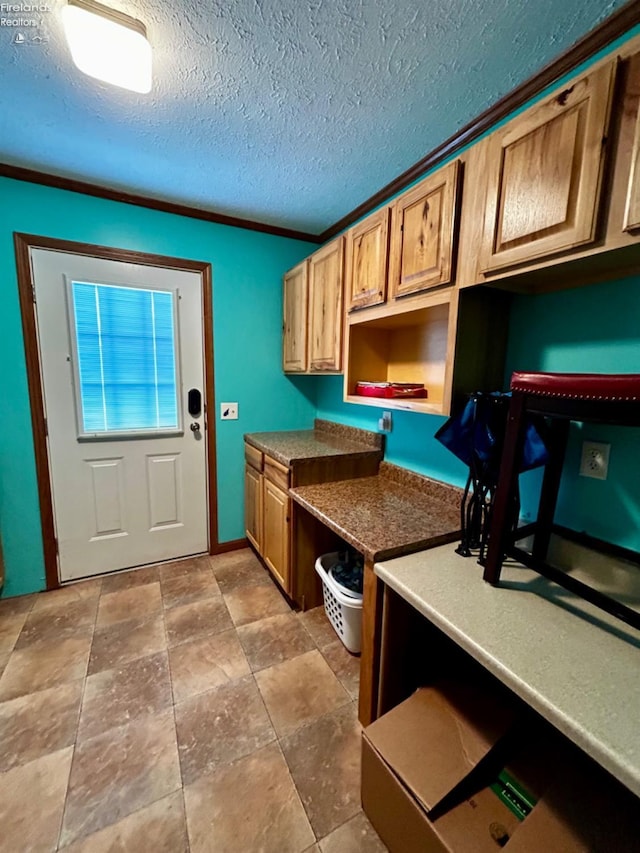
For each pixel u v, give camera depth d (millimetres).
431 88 1284
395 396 1648
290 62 1180
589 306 1114
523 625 879
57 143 1635
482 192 1082
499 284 1172
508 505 1002
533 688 702
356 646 1705
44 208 1954
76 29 1017
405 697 1311
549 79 1206
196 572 2441
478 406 1173
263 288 2600
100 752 1278
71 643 1785
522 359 1310
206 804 1132
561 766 955
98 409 2240
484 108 1385
